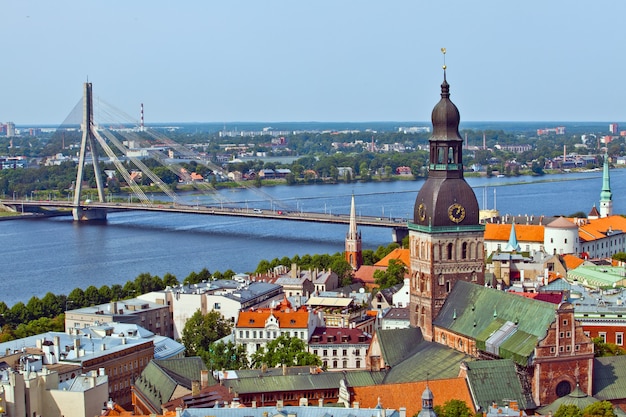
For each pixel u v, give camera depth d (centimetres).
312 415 17375
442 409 18950
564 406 18788
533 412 19925
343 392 19962
